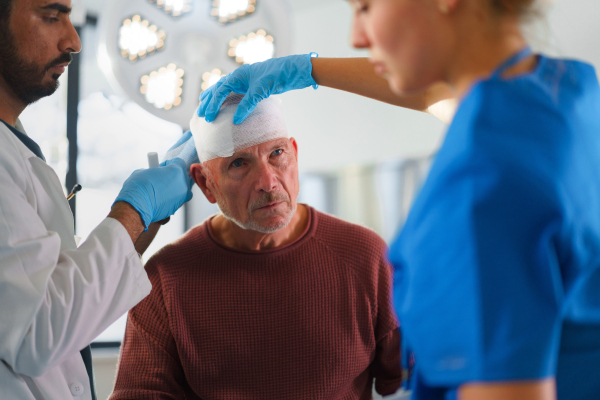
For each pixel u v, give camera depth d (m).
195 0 1.30
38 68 1.07
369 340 1.29
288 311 1.26
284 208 1.22
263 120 1.19
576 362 0.52
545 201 0.44
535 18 0.55
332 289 1.28
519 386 0.42
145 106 1.32
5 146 1.00
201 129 1.24
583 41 2.40
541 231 0.44
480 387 0.43
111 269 0.98
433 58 0.53
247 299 1.27
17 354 0.87
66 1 1.08
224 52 1.36
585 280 0.51
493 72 0.52
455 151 0.48
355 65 1.17
